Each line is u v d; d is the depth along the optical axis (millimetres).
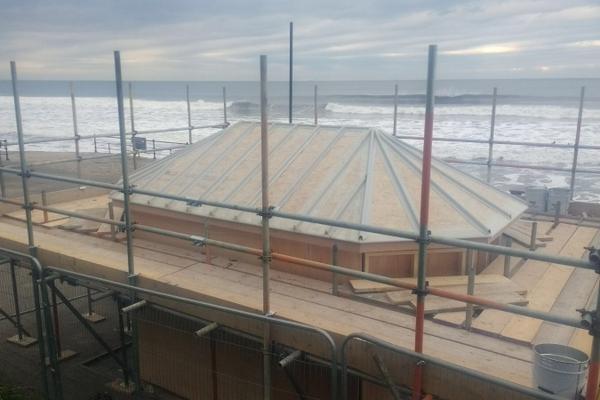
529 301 5133
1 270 11305
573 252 6453
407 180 6176
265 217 4492
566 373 3367
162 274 5766
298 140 7160
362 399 5141
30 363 8023
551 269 5945
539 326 4621
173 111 65125
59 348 8203
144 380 6934
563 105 54500
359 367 4402
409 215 5574
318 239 5461
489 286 5281
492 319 4742
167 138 37594
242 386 5953
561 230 7375
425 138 3521
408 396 4215
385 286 5242
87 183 5680
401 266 5461
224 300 5129
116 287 5754
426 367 4047
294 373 5504
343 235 5340
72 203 9242
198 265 6078
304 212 5801
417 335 3875
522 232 7066
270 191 6297
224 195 6453
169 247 6672
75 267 6305
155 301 5660
